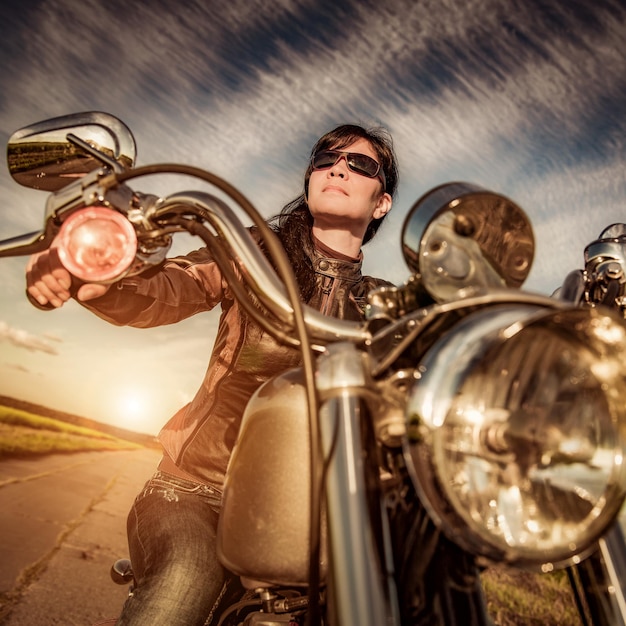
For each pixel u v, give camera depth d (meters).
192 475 1.54
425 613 0.78
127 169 0.97
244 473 0.93
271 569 0.90
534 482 0.70
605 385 0.72
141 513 1.51
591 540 0.69
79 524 10.26
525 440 0.70
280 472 0.90
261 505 0.90
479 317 0.70
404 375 0.79
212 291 1.58
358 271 1.89
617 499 0.70
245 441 0.94
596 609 0.88
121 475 26.23
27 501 12.11
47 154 1.08
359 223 1.93
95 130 1.09
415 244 0.92
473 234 0.93
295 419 0.91
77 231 0.90
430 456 0.64
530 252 0.95
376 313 0.92
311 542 0.71
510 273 0.95
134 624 1.20
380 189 1.96
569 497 0.71
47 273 0.99
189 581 1.27
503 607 4.91
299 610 1.11
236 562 0.92
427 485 0.64
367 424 0.79
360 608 0.64
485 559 0.66
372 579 0.66
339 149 2.07
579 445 0.72
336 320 0.90
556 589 5.46
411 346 0.80
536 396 0.71
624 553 0.88
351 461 0.72
